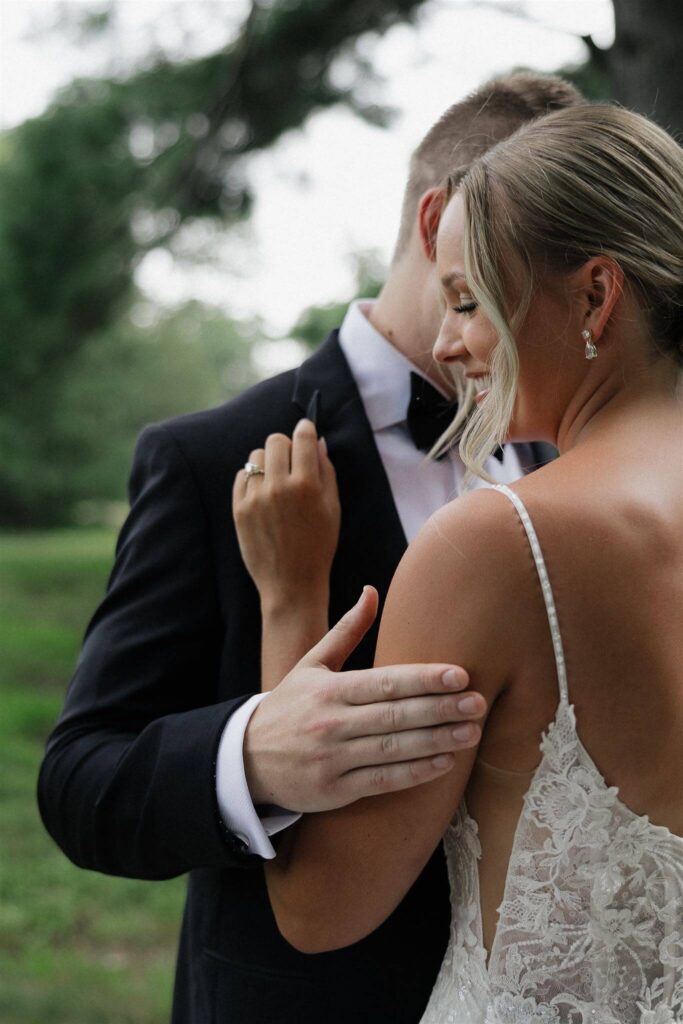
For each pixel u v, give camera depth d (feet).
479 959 3.81
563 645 3.50
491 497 3.62
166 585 5.11
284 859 4.14
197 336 93.40
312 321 37.11
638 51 8.93
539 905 3.64
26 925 14.08
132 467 5.49
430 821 3.74
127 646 5.05
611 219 3.70
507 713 3.62
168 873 4.65
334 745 3.67
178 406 79.25
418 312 5.52
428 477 5.58
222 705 4.45
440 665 3.48
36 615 39.42
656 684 3.55
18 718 24.53
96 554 54.90
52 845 16.99
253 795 4.12
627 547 3.55
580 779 3.54
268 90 18.24
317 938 3.95
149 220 21.03
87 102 20.83
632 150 3.80
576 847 3.58
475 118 5.49
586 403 3.90
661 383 3.88
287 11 17.47
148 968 12.97
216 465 5.24
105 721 4.99
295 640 4.75
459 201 4.20
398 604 3.70
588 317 3.78
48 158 21.29
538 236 3.72
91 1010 11.82
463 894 3.95
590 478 3.66
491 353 3.99
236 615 5.07
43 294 22.62
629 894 3.64
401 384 5.57
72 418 62.54
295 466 4.90
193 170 19.60
